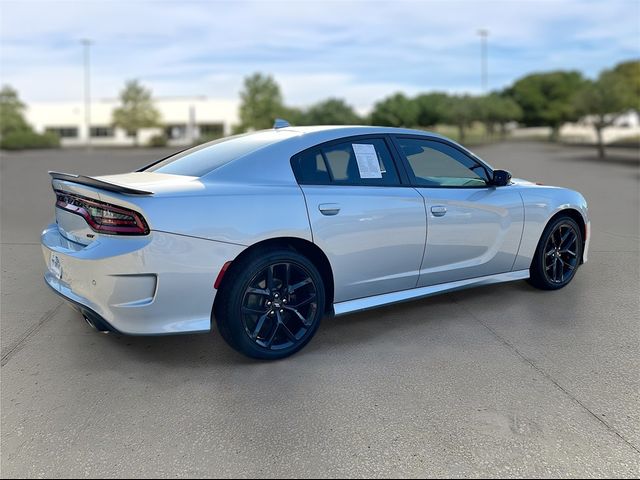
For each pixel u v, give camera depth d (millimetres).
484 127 53594
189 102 68562
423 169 4148
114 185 3025
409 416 2871
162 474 2410
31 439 2666
